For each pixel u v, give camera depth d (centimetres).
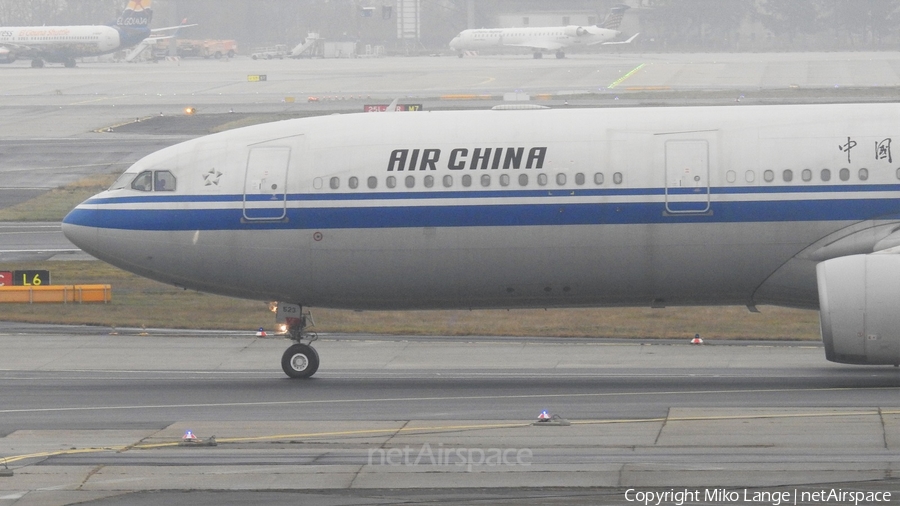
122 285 19712
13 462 8600
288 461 8525
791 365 12962
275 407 10762
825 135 11475
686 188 11406
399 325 16150
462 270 11781
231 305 17862
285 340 15038
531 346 14525
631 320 16388
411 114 12106
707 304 12206
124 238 12119
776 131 11531
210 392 11625
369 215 11694
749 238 11431
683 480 7812
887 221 11288
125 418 10300
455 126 11875
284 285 12112
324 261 11875
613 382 11988
